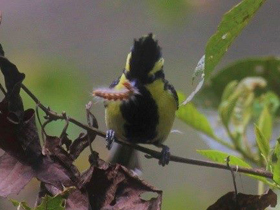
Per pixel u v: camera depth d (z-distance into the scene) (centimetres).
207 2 528
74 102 504
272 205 444
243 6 438
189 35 561
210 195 514
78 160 492
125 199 442
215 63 439
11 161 443
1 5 600
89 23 589
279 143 445
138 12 573
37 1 604
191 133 522
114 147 468
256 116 465
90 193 442
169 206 507
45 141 443
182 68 562
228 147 464
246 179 507
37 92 505
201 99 471
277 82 470
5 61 443
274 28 554
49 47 588
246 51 548
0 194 441
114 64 578
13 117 443
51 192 443
